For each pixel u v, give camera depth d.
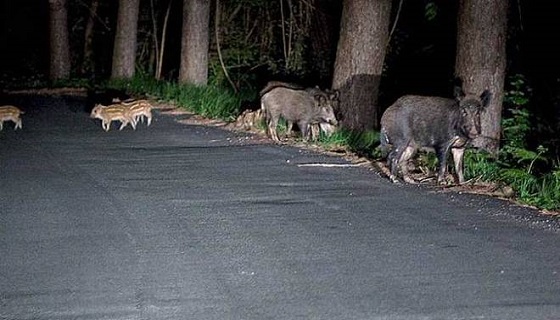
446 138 11.57
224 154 14.81
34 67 36.66
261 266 8.05
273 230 9.40
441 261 8.14
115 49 29.84
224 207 10.59
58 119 20.20
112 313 6.86
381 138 12.14
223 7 28.84
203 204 10.77
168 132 17.89
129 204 10.80
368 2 16.59
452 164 12.91
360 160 13.91
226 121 19.31
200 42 25.05
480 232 9.26
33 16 37.31
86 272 7.92
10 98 25.47
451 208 10.47
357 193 11.41
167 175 12.84
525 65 20.39
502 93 14.16
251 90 25.34
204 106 21.05
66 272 7.92
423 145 11.86
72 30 36.84
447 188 11.70
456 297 7.11
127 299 7.18
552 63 20.33
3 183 12.24
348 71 16.81
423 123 11.72
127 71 29.77
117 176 12.78
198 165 13.71
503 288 7.34
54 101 24.59
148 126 18.89
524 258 8.24
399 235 9.14
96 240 9.02
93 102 24.23
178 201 10.96
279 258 8.30
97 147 15.80
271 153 14.84
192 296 7.24
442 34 23.28
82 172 13.13
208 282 7.59
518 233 9.23
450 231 9.30
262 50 29.09
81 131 18.08
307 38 27.36
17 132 17.91
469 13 13.95
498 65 14.00
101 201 11.00
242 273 7.85
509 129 16.02
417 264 8.05
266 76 27.92
